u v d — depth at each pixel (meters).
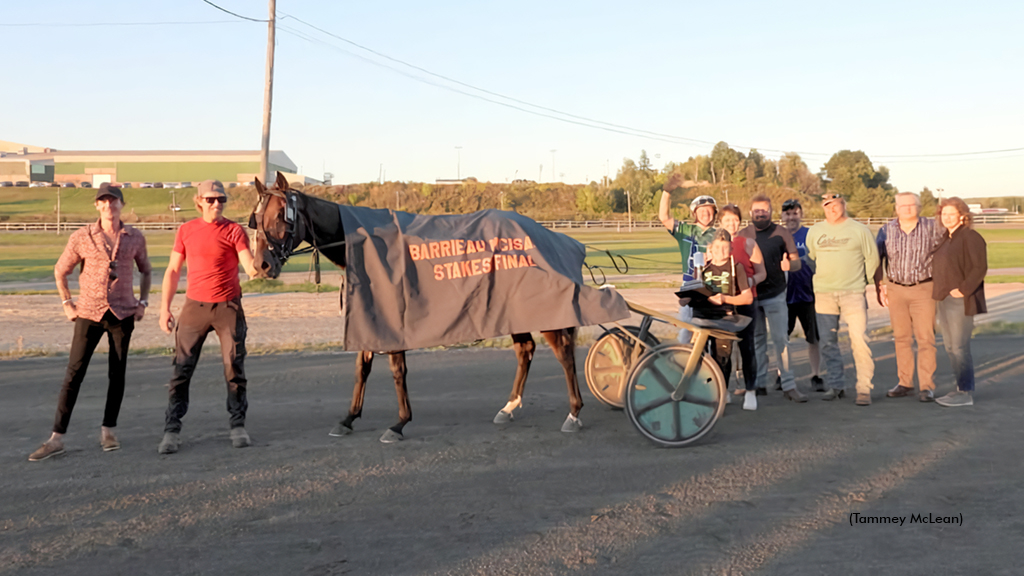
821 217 75.31
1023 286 19.69
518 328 5.46
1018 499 4.30
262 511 4.20
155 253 36.12
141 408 6.75
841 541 3.75
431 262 5.42
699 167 115.75
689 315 7.04
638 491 4.50
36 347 10.40
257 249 5.27
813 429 5.92
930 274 6.85
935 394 7.22
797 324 12.61
